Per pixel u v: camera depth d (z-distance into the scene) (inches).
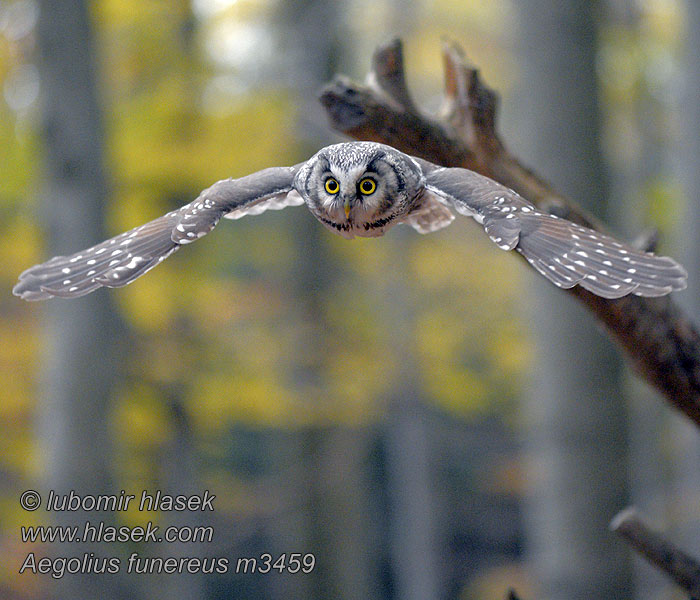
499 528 1170.0
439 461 1128.8
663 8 773.3
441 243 902.4
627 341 207.5
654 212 742.5
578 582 437.4
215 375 696.4
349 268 902.4
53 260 162.7
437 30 859.4
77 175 518.9
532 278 447.5
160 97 665.6
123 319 582.9
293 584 823.7
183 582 652.7
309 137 692.7
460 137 208.4
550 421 442.0
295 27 770.2
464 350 946.7
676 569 199.2
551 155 445.7
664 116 805.9
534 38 447.5
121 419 585.9
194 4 708.7
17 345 621.3
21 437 625.6
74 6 519.2
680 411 217.8
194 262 688.4
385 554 1172.5
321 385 743.7
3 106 649.0
